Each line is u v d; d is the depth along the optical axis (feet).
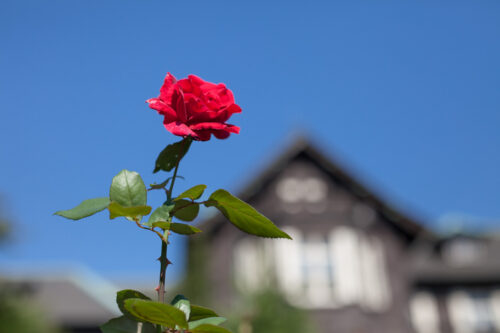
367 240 48.52
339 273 46.44
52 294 70.28
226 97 4.70
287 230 47.85
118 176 4.31
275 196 49.73
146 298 4.29
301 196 49.65
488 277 66.69
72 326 67.00
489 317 65.51
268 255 41.14
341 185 50.21
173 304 4.26
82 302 69.92
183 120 4.56
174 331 4.07
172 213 4.42
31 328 34.63
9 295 35.42
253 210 4.37
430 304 66.28
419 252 74.13
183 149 4.61
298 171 50.65
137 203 4.25
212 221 45.91
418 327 65.10
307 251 47.55
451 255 74.43
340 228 48.55
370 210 49.42
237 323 22.17
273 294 25.93
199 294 34.73
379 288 46.75
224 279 43.62
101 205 4.10
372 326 45.16
